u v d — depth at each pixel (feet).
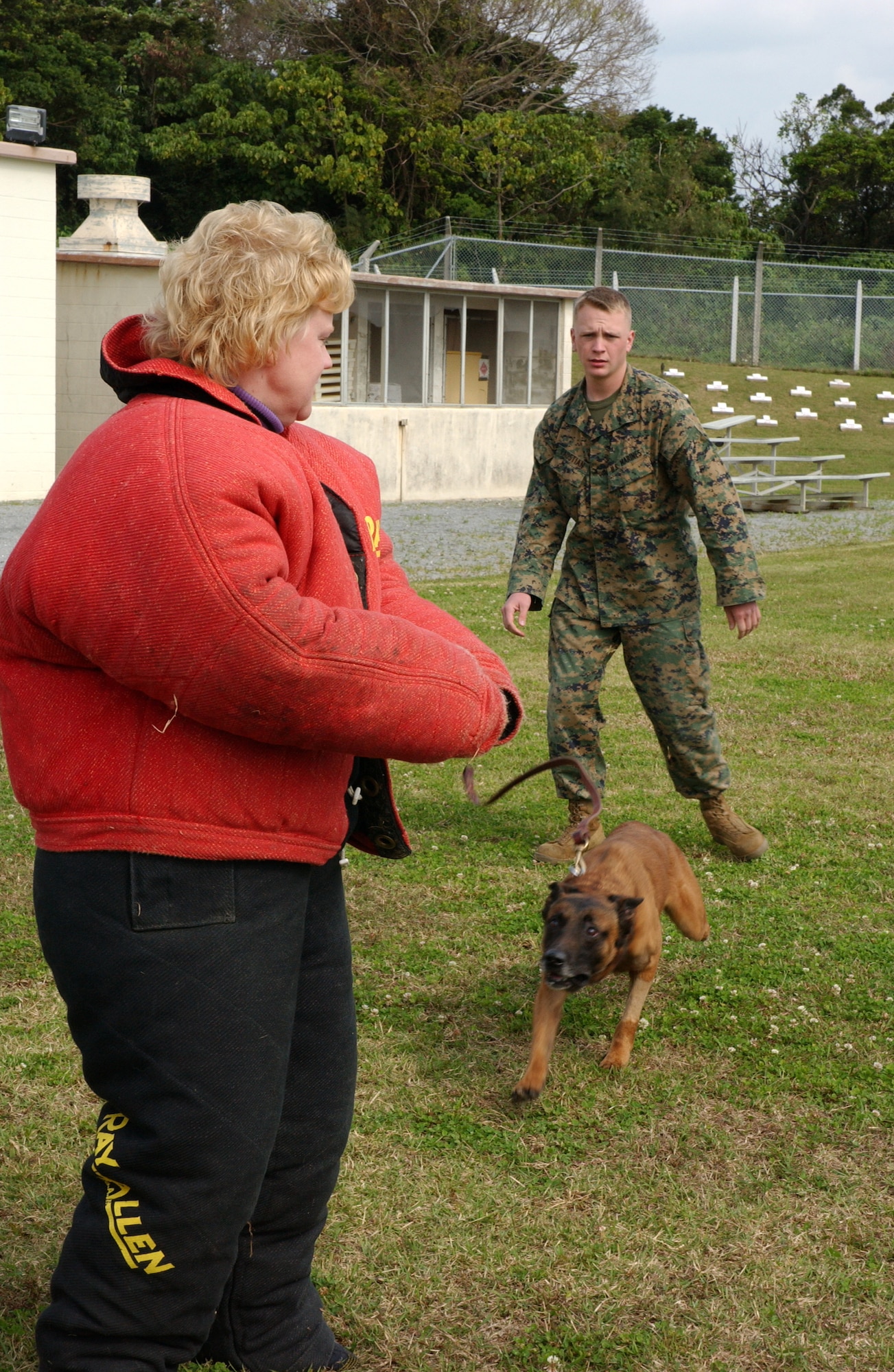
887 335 133.69
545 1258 9.06
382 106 146.72
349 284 6.86
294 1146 7.41
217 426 6.17
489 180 155.12
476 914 15.53
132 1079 6.40
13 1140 10.34
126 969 6.23
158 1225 6.41
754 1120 10.98
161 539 5.78
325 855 6.74
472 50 161.48
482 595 39.78
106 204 76.59
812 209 197.67
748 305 130.93
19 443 64.69
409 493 76.43
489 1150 10.47
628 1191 9.88
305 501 6.40
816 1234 9.36
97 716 6.20
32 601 6.01
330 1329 8.13
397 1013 12.87
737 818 17.63
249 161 142.31
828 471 92.43
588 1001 13.48
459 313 78.48
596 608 17.10
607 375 16.08
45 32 143.95
